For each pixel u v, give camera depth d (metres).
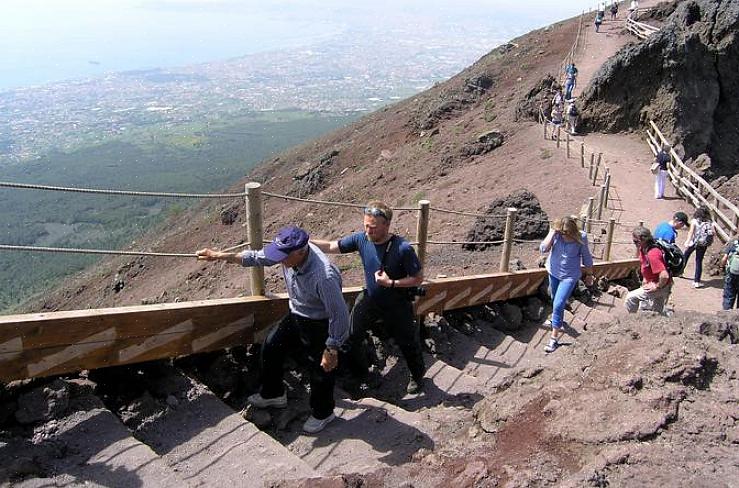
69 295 39.91
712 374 3.70
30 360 4.26
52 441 3.96
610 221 12.82
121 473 3.76
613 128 25.80
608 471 3.03
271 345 4.79
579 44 42.53
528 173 21.88
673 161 20.31
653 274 7.25
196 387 4.90
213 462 4.11
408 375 6.25
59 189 4.07
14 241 103.44
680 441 3.19
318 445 4.59
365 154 45.47
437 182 26.55
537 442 3.46
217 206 52.56
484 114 36.44
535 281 9.36
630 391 3.58
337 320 4.39
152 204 127.81
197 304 5.02
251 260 4.71
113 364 4.66
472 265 12.64
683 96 24.06
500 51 57.44
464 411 5.16
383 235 5.02
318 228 30.98
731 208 15.43
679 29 24.61
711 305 11.87
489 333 8.05
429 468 3.59
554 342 7.71
